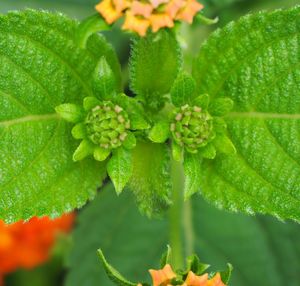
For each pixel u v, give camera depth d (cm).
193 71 22
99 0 29
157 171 21
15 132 21
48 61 21
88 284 27
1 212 21
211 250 27
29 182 21
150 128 21
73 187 21
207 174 22
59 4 29
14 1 29
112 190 27
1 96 21
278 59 21
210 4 28
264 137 22
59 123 21
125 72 28
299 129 21
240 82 22
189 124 21
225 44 22
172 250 24
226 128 22
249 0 28
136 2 19
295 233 27
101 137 20
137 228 27
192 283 19
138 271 27
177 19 20
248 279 27
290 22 21
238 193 21
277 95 21
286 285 27
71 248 27
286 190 21
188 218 27
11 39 21
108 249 27
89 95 22
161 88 21
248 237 27
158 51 21
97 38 22
